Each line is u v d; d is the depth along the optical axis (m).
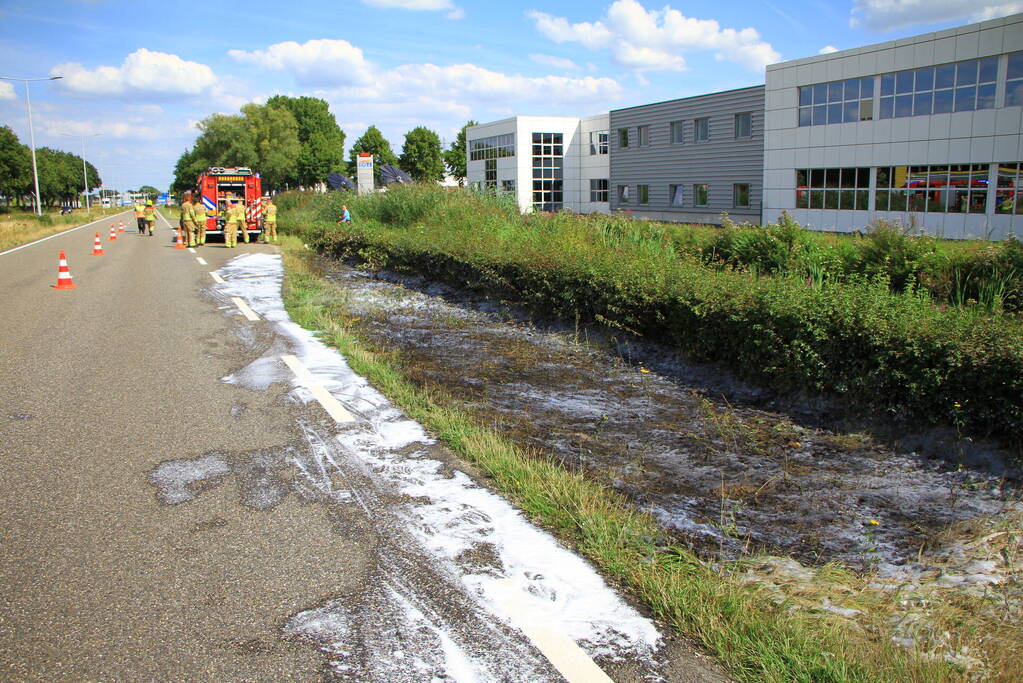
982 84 24.09
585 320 10.09
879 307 6.17
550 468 4.95
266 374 7.54
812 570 3.79
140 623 3.17
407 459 5.12
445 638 3.08
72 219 62.22
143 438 5.53
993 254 9.93
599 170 49.62
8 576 3.54
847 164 28.89
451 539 3.94
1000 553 4.03
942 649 3.07
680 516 4.44
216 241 30.44
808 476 5.14
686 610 3.24
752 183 34.16
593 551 3.78
